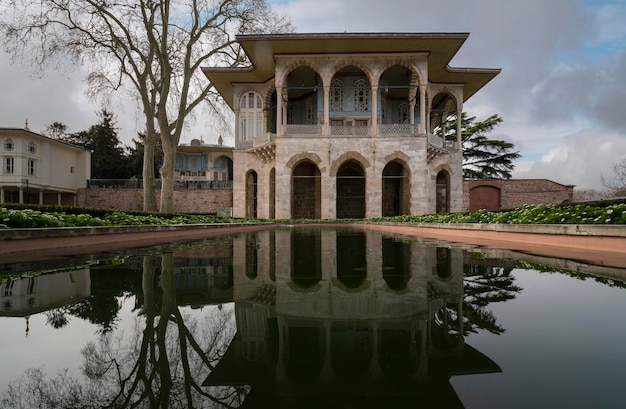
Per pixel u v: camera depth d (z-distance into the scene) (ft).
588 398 3.60
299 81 98.63
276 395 3.91
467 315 7.11
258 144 96.22
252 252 20.75
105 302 8.64
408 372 4.45
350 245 25.07
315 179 100.48
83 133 172.55
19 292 9.82
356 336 5.93
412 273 12.63
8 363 4.99
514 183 106.01
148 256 18.84
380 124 90.22
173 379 4.43
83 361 5.10
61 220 25.61
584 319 6.72
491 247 22.49
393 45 80.07
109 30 69.72
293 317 7.18
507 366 4.52
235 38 75.56
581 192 115.55
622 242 17.70
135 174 167.94
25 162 122.93
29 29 62.39
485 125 140.26
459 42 78.48
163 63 65.77
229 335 6.09
